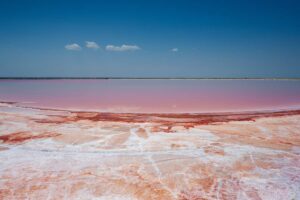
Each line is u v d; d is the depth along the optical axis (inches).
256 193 158.9
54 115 406.6
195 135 286.8
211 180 176.1
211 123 347.9
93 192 158.4
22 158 216.2
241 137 278.7
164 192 159.0
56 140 267.1
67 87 1175.6
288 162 208.4
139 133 295.4
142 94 799.7
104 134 290.4
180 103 564.4
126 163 205.6
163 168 195.8
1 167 197.0
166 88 1173.7
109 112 439.8
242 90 1016.9
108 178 178.1
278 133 294.7
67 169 193.5
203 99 645.3
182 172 188.7
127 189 162.4
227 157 219.3
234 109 476.7
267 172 189.5
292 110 460.8
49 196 153.7
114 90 993.5
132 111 452.4
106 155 223.8
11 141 263.1
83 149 239.3
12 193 157.0
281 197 154.5
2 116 394.9
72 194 156.1
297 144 254.2
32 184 169.0
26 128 317.4
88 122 352.8
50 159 214.2
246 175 184.2
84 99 637.3
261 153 229.3
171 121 361.4
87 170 191.6
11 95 732.0
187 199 151.2
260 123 346.6
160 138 275.0
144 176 181.5
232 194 157.6
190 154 226.5
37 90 945.5
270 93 847.1
